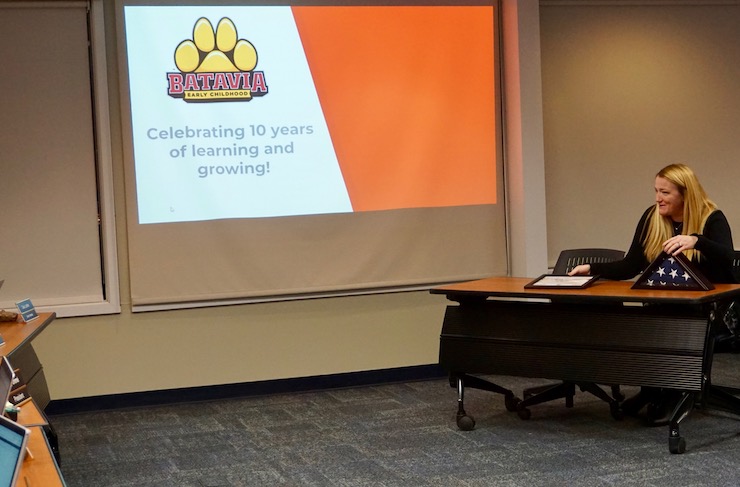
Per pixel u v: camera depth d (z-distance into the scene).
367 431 4.61
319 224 5.75
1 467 1.57
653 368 3.95
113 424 5.09
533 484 3.55
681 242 3.96
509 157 6.06
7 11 5.30
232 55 5.59
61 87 5.38
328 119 5.75
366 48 5.80
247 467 4.04
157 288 5.50
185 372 5.60
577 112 6.32
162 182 5.49
